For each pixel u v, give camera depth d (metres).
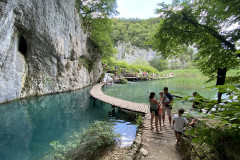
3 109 8.33
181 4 6.93
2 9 7.71
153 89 19.38
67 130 6.19
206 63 6.62
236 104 1.27
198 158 2.58
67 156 4.03
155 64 63.34
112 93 16.38
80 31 17.48
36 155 4.21
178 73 41.09
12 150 4.45
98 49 24.22
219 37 5.74
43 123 6.86
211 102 1.44
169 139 4.77
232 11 4.97
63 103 10.73
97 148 4.48
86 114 8.55
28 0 9.66
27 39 10.91
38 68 12.11
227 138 1.85
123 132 6.06
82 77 19.08
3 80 9.13
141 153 3.91
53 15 12.02
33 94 11.96
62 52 13.67
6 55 9.05
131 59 68.81
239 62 5.39
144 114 7.81
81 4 19.33
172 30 7.08
